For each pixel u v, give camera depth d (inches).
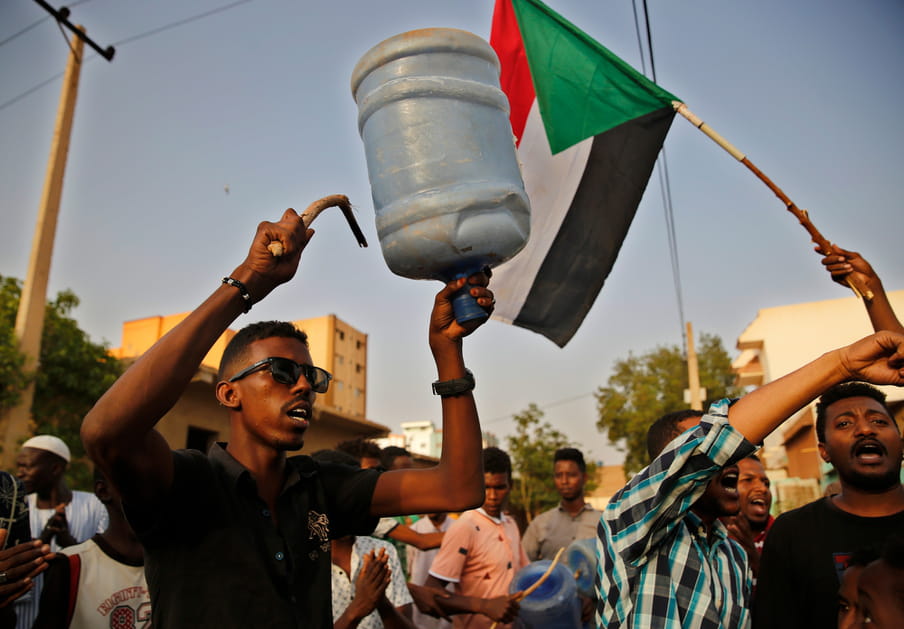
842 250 108.4
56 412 445.4
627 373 1185.4
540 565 172.7
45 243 407.5
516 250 82.8
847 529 110.5
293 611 71.8
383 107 82.7
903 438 117.3
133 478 64.8
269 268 70.7
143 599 119.8
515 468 1114.1
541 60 154.4
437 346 89.2
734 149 125.7
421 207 77.2
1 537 91.3
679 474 81.8
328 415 729.0
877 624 76.2
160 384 62.5
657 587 90.0
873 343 72.0
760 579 115.9
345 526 88.4
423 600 161.9
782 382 77.5
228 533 71.9
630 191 148.5
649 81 144.9
